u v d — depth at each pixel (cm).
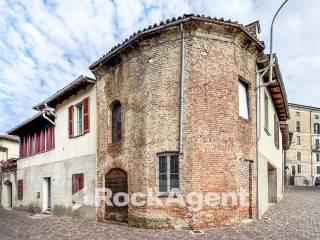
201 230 1151
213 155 1226
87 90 1736
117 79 1475
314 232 1118
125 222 1366
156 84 1296
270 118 1848
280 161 2492
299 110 7656
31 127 2444
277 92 1809
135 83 1366
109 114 1522
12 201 2734
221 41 1282
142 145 1304
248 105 1403
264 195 1586
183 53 1255
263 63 1472
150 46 1323
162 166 1266
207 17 1225
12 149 3897
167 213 1219
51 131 2127
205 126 1229
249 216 1364
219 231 1130
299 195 2656
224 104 1260
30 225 1505
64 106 1980
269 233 1095
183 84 1244
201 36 1259
